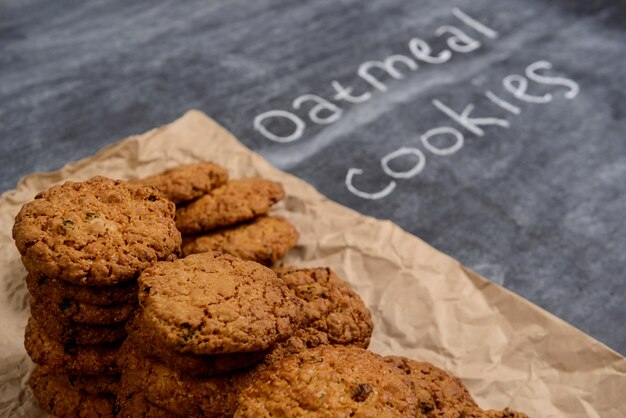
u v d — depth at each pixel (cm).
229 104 56
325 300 38
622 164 53
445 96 57
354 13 66
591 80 59
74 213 35
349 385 32
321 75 58
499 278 46
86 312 34
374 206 49
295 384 32
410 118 55
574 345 41
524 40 63
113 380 36
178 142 50
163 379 34
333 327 37
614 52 62
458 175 51
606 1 68
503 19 66
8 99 55
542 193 51
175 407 33
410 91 58
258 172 49
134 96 56
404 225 48
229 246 42
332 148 53
